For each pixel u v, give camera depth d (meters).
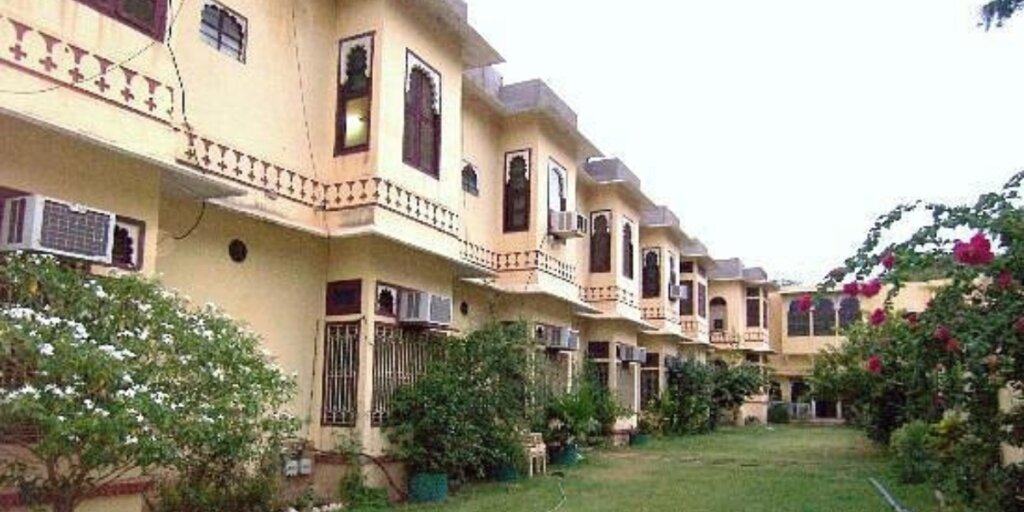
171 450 5.11
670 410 22.92
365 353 9.82
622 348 20.06
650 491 11.07
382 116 9.93
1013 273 5.84
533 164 14.84
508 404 11.61
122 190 6.65
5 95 5.67
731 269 33.72
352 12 10.34
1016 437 6.51
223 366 5.81
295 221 9.52
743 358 31.78
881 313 6.95
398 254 10.52
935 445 8.98
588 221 19.56
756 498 10.48
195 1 8.41
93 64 6.31
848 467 14.45
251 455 6.46
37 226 5.50
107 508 6.34
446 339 11.38
